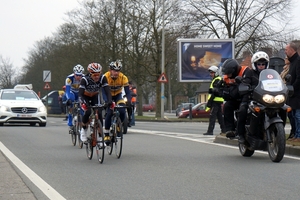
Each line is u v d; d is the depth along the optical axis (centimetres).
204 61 3719
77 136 1325
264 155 1091
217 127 2381
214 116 1641
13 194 695
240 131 1008
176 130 2044
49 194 693
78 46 4819
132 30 4453
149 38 4453
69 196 681
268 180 773
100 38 4619
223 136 1395
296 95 1151
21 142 1425
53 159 1052
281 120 938
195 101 8625
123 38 4488
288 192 681
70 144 1369
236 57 4212
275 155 956
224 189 710
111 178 816
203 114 4212
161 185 748
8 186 754
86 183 774
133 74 4550
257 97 945
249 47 4169
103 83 1039
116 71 1100
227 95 1044
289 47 1151
